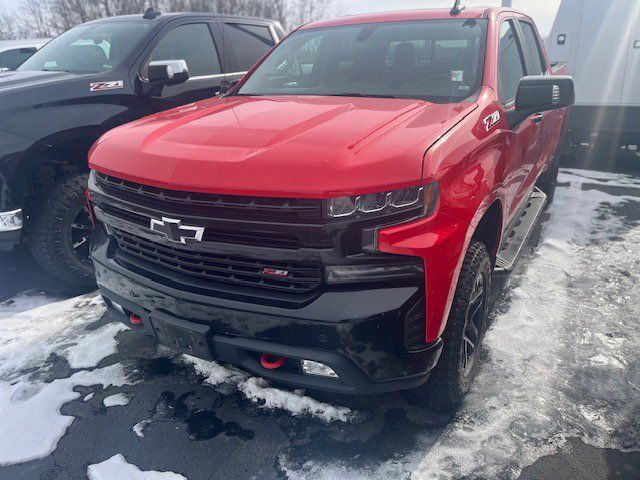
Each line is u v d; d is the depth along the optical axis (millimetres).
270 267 2078
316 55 3494
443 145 2125
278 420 2555
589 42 7090
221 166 2051
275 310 2061
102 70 4359
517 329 3229
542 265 4125
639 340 3107
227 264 2172
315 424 2520
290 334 2064
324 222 1919
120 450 2398
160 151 2279
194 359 3061
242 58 5473
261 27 5875
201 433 2486
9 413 2652
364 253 1962
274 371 2229
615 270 4020
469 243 2348
